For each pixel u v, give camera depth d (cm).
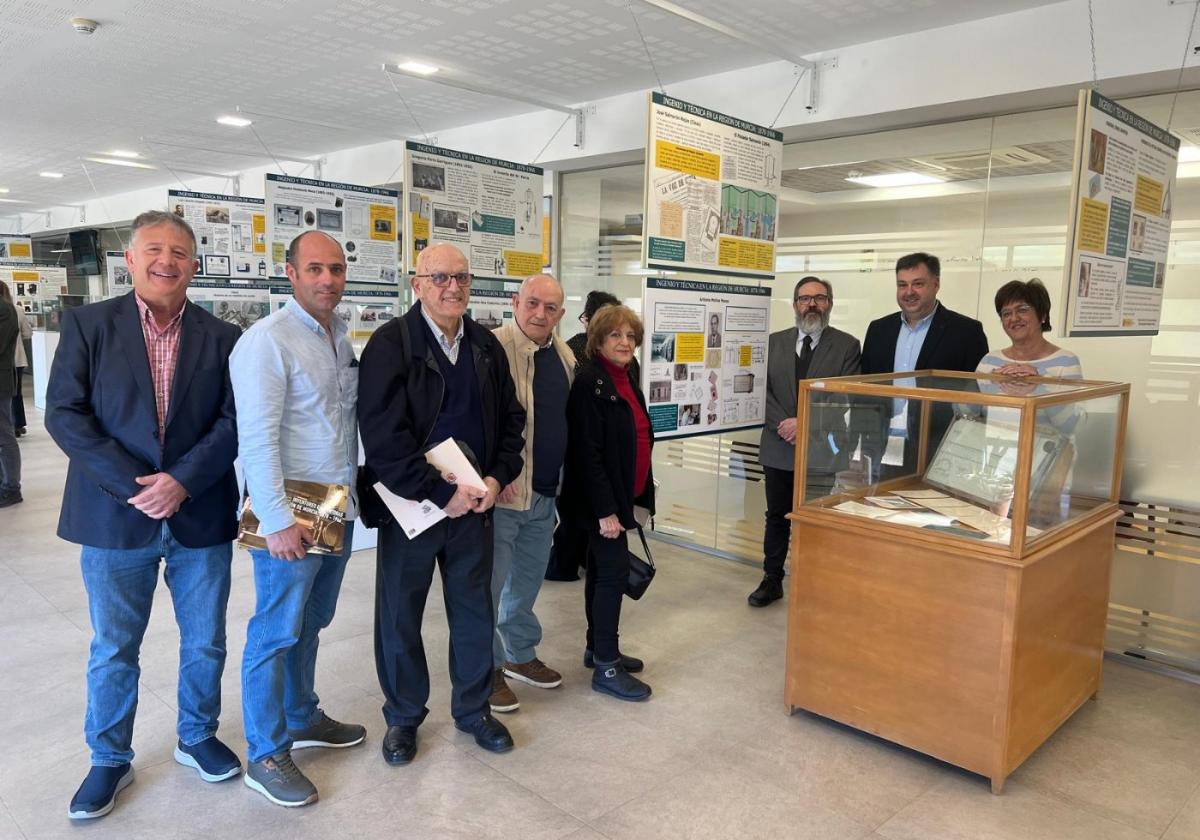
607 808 246
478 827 235
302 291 236
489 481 263
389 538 257
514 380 294
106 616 235
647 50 446
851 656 287
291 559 233
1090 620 306
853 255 470
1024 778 268
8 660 338
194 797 246
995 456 250
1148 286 331
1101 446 301
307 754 272
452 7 407
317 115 656
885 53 415
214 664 254
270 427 225
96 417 229
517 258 539
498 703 305
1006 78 375
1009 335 351
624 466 306
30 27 455
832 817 244
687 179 363
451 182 493
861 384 283
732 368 405
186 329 236
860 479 287
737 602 434
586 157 588
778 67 461
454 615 275
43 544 504
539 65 493
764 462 430
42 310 1281
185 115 666
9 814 235
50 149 830
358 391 250
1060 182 393
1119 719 312
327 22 436
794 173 495
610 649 320
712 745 285
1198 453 358
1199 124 356
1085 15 350
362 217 623
